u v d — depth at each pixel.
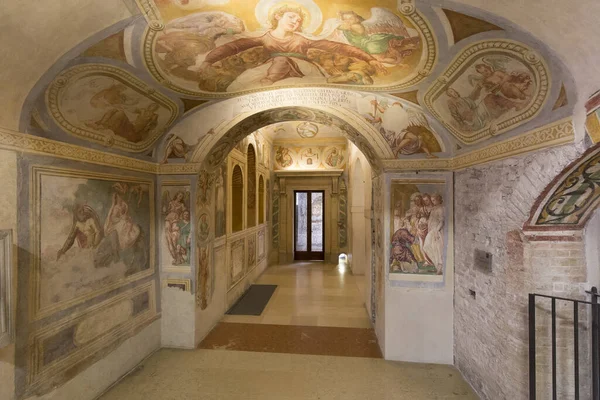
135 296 4.15
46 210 2.92
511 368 2.90
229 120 4.43
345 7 2.40
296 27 2.70
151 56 3.01
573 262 2.76
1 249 2.50
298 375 3.93
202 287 4.90
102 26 2.43
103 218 3.63
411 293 4.27
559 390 2.78
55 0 2.06
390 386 3.70
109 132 3.66
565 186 2.46
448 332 4.20
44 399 2.89
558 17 1.88
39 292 2.86
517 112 2.72
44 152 2.89
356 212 9.19
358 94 4.17
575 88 2.11
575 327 2.40
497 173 3.12
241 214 7.25
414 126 4.13
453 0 2.13
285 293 7.39
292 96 4.28
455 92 3.28
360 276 8.99
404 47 2.85
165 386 3.69
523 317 2.80
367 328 5.38
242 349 4.61
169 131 4.55
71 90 2.92
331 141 10.79
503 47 2.39
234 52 3.12
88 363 3.38
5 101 2.51
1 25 2.05
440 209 4.19
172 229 4.63
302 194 11.34
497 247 3.15
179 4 2.34
